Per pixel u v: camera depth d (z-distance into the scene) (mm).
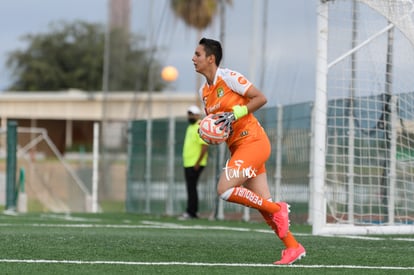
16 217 38000
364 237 25266
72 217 39656
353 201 27141
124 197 55062
